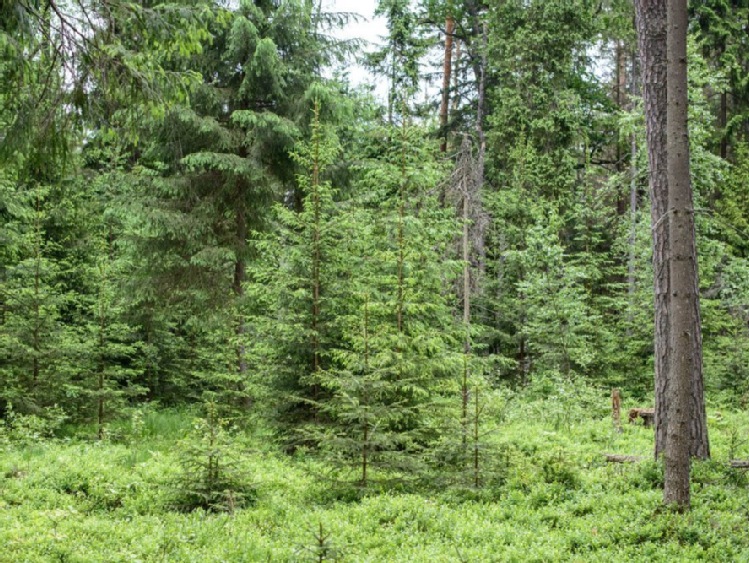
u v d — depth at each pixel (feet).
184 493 32.12
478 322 85.56
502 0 98.27
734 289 78.59
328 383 37.70
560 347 72.49
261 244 48.03
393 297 46.01
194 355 72.23
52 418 49.73
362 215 50.93
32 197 55.26
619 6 91.76
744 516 29.45
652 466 35.88
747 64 97.66
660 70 38.40
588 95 110.42
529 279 76.69
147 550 25.81
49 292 54.34
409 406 41.81
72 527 28.02
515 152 87.04
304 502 33.91
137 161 74.69
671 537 27.61
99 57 23.99
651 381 73.82
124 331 56.90
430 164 56.80
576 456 40.22
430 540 28.19
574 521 30.01
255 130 58.59
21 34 22.04
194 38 25.73
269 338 44.34
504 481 36.09
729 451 39.29
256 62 56.70
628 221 78.43
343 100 62.90
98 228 72.18
